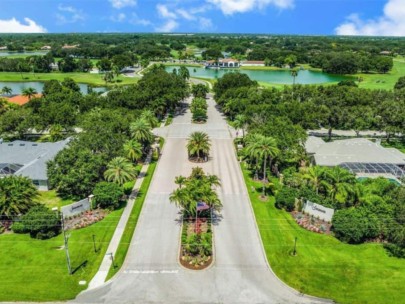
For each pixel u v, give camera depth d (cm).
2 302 3919
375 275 4394
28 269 4472
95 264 4591
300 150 7200
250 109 9681
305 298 4038
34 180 6675
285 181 6538
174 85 13250
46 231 5169
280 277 4369
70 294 4059
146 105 11075
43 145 8219
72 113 9594
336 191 5581
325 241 5109
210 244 4931
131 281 4288
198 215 5666
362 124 9238
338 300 4003
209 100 15675
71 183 5962
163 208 6012
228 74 14600
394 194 5491
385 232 4953
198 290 4150
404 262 4641
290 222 5622
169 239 5138
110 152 6875
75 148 6488
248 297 4050
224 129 10788
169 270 4488
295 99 11800
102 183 6003
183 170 7594
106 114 8556
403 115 8981
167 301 3978
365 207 5206
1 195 5262
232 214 5844
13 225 5294
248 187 6819
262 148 6469
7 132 9281
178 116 12494
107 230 5353
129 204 6144
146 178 7188
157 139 9625
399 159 7312
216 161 8144
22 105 11631
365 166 7088
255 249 4925
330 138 9706
